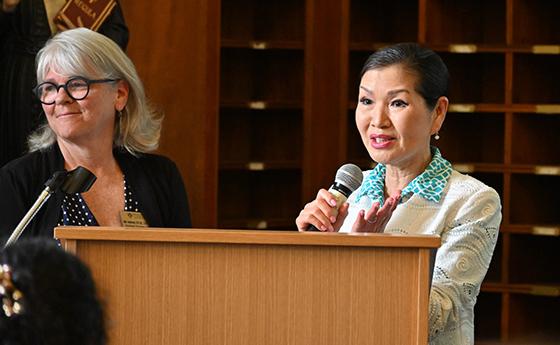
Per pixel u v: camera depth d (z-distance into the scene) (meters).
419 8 11.56
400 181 4.79
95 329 1.93
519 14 11.41
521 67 11.44
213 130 11.10
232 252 3.50
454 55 11.81
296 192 12.16
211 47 11.05
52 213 5.24
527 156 11.46
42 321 1.88
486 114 11.84
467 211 4.53
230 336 3.52
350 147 11.88
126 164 5.63
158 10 10.92
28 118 9.15
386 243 3.47
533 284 11.25
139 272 3.50
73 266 1.96
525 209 11.52
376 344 3.52
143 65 10.91
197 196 11.10
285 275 3.51
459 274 4.46
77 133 5.37
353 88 11.92
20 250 1.96
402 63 4.62
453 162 11.76
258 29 12.10
